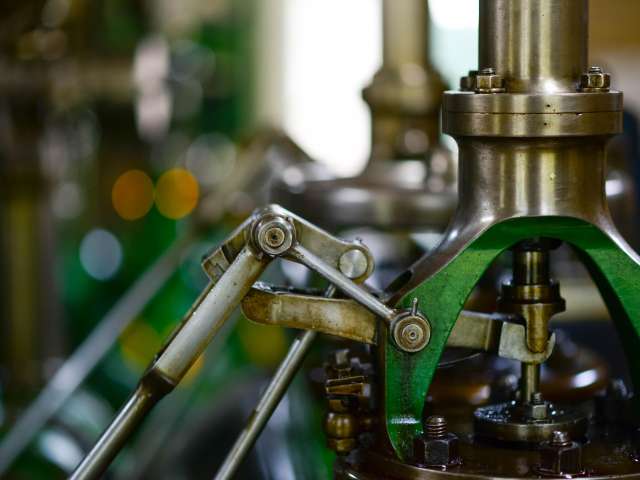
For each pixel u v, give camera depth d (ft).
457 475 4.62
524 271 4.90
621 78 14.75
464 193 4.88
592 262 4.85
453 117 4.82
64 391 9.07
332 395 4.88
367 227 6.72
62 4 9.95
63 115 10.64
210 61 13.43
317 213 6.70
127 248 12.64
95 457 4.72
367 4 15.44
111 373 11.08
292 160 9.23
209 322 4.71
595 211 4.83
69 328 12.15
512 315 4.90
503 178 4.78
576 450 4.61
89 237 12.69
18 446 8.69
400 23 7.13
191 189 12.78
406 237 7.54
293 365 4.95
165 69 11.82
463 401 5.46
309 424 7.44
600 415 5.14
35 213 10.07
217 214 9.29
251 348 10.77
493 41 4.83
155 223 12.75
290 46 14.96
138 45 11.41
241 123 14.23
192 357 4.72
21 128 9.85
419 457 4.71
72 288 12.20
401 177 6.95
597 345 8.59
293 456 7.84
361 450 4.91
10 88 9.68
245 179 9.32
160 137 12.67
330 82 15.57
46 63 9.75
